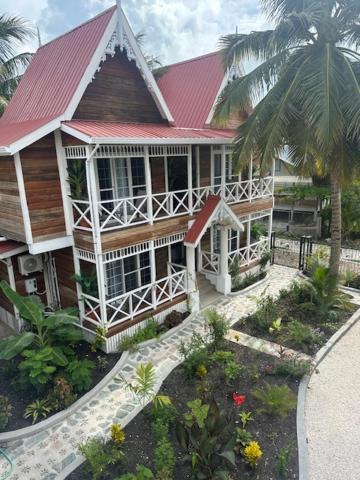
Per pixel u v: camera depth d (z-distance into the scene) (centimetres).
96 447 593
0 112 1716
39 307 860
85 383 791
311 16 930
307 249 1697
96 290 1009
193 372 826
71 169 929
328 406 740
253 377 807
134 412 721
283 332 1025
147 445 635
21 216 891
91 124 934
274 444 633
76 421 709
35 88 1128
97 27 1012
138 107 1116
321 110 871
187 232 1150
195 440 577
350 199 2127
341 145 1017
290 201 2541
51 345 839
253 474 573
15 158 829
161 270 1283
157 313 1088
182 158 1252
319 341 970
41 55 1230
